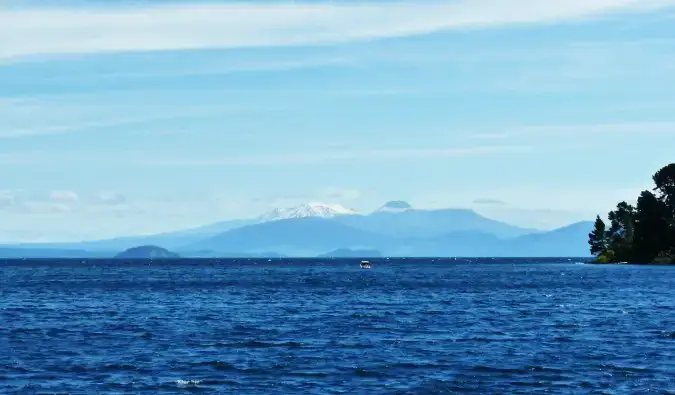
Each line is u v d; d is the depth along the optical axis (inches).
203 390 4084.6
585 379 4323.3
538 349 5359.3
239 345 5585.6
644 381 4264.3
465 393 4015.8
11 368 4660.4
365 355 5128.0
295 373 4507.9
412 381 4286.4
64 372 4542.3
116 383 4239.7
